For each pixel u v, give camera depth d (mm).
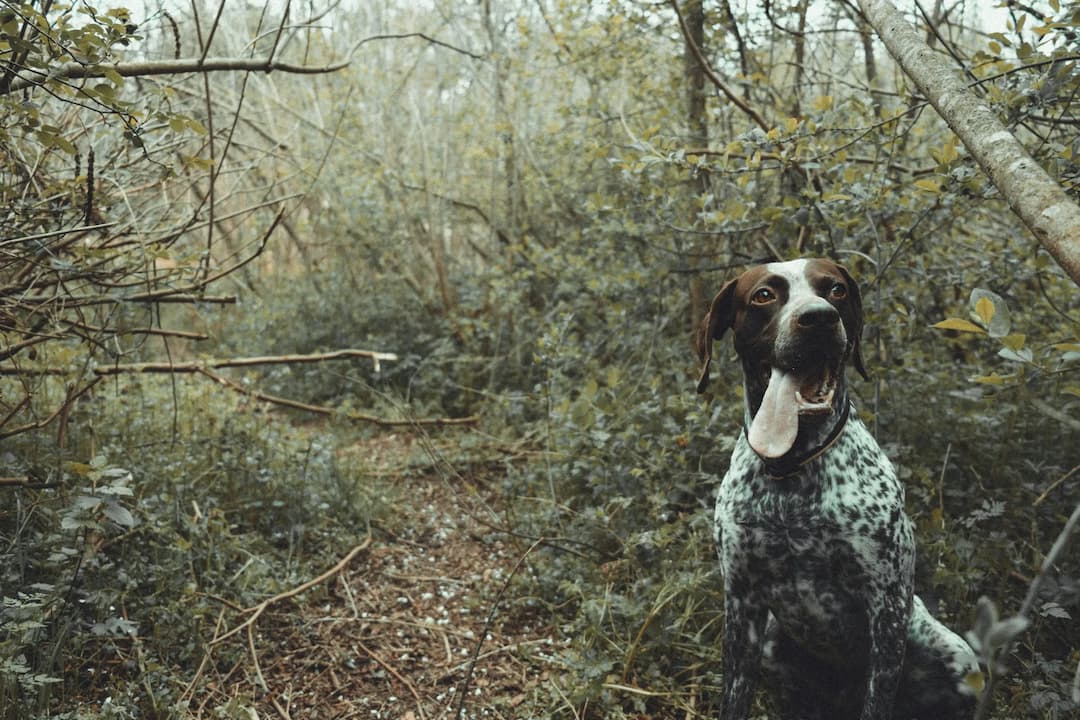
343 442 2143
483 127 2727
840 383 1022
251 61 1316
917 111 1388
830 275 1055
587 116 2176
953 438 1479
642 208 1694
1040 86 1126
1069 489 1334
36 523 1324
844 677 1092
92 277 1386
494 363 2391
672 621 1285
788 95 1834
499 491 1885
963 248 1687
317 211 2967
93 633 1173
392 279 2789
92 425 1516
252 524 1600
